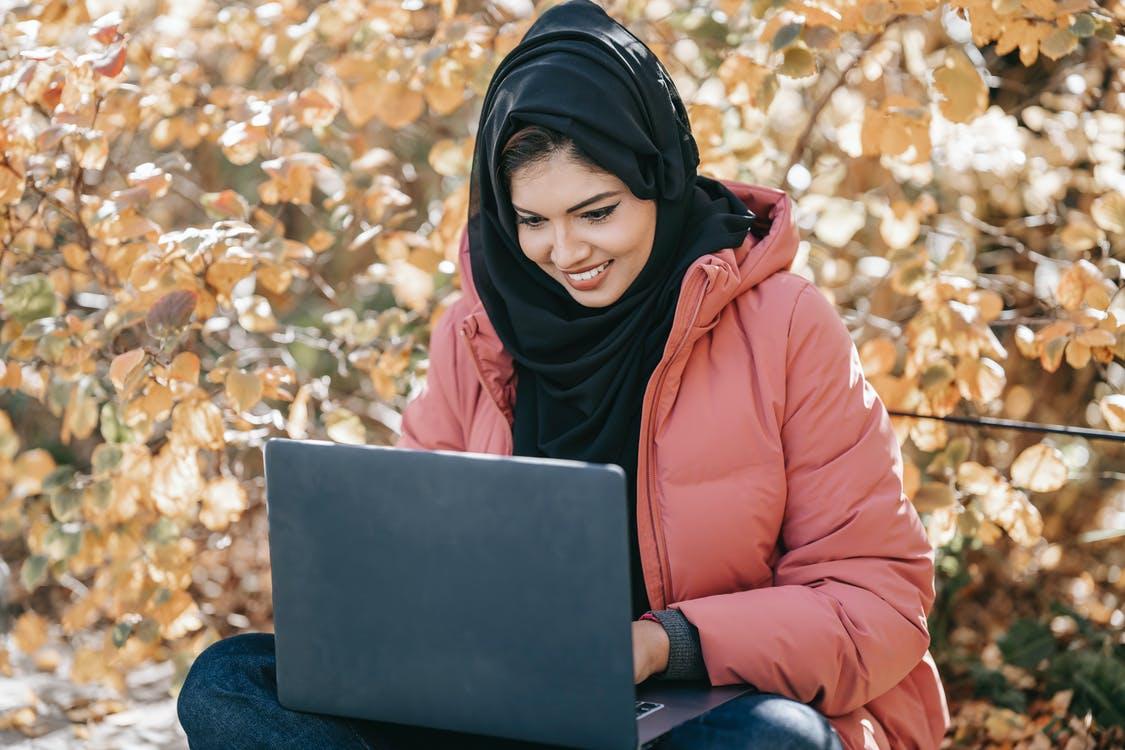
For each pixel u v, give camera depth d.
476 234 1.91
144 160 3.39
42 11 2.55
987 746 2.45
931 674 1.75
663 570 1.69
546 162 1.66
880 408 1.75
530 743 1.57
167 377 2.30
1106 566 2.85
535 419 1.85
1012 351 2.92
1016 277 2.98
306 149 3.35
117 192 2.34
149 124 2.76
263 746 1.55
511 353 1.85
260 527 3.30
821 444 1.69
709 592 1.70
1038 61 3.00
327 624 1.48
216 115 2.69
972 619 2.78
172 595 2.51
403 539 1.41
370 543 1.43
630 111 1.70
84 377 2.51
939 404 2.38
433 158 2.63
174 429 2.40
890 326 2.60
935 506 2.35
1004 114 2.79
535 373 1.87
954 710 2.54
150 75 2.63
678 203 1.78
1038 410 2.94
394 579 1.42
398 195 2.62
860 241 3.09
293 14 2.75
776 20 2.29
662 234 1.78
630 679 1.32
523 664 1.37
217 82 3.22
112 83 2.42
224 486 2.52
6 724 2.73
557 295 1.85
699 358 1.73
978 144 2.55
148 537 2.54
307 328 3.15
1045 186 2.72
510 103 1.71
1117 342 2.21
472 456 1.36
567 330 1.80
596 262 1.74
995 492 2.35
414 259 2.59
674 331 1.67
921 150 2.33
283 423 2.48
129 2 2.71
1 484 2.81
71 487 2.53
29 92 2.35
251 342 3.44
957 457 2.41
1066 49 2.25
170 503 2.46
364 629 1.46
